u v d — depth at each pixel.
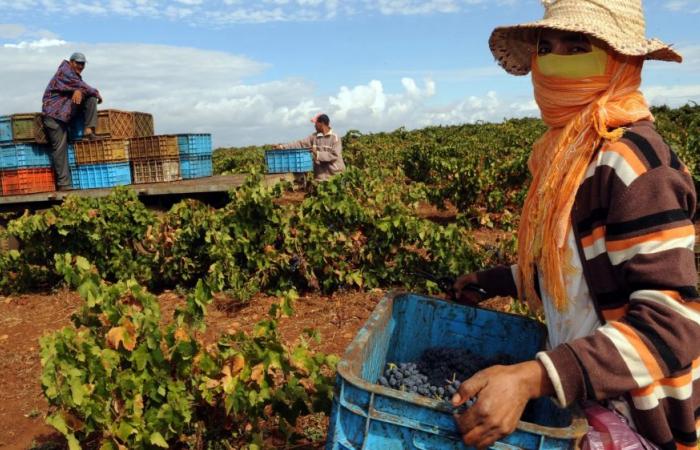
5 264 7.29
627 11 1.77
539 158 1.96
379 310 2.19
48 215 7.25
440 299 2.37
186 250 6.91
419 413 1.55
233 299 6.45
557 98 1.81
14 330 5.96
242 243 6.61
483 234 9.99
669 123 20.91
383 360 2.25
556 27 1.72
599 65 1.75
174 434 2.89
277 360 2.86
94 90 10.18
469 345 2.36
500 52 2.22
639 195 1.55
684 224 1.54
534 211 1.87
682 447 1.65
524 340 2.28
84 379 2.74
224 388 2.78
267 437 3.49
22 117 9.84
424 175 16.92
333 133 11.45
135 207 7.54
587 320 1.73
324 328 5.50
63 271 3.12
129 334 2.88
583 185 1.69
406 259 6.57
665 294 1.50
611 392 1.52
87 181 10.40
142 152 10.72
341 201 6.64
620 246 1.58
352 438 1.60
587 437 1.66
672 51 1.79
